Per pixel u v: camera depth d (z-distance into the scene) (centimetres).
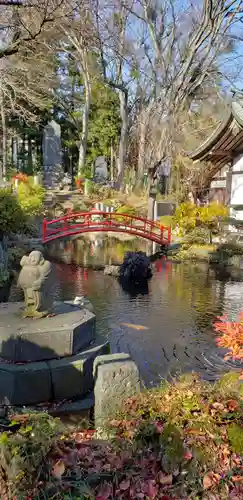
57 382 570
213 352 794
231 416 321
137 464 301
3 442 293
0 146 3769
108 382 456
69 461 297
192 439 304
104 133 3962
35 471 284
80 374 584
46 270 633
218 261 1738
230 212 2316
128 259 1465
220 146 2325
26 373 554
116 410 399
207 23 2806
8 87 2961
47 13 1048
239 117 2009
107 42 2445
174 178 3334
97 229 2000
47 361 584
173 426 310
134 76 3409
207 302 1153
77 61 3519
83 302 745
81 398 584
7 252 1558
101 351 639
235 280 1441
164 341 850
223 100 3131
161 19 3164
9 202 1435
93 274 1496
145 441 312
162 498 282
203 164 2630
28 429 306
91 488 287
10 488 279
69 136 4156
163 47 3253
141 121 3566
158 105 3394
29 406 557
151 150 3519
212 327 942
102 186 3500
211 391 356
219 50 3073
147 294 1235
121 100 3497
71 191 3484
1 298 1117
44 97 3256
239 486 285
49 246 2092
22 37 1187
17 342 573
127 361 480
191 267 1666
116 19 2766
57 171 3759
